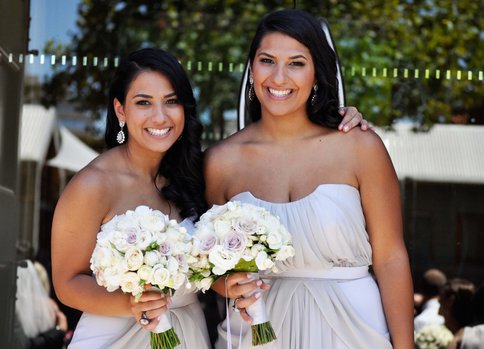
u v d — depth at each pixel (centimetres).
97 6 630
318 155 298
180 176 308
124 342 281
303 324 286
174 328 286
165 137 292
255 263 260
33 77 630
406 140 642
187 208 301
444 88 647
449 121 642
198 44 685
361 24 658
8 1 406
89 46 644
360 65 659
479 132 637
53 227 291
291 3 667
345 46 661
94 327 287
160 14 664
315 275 290
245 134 312
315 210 286
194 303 300
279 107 288
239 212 259
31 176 632
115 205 294
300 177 297
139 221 253
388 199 297
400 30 652
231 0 665
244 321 284
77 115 653
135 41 665
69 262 287
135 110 291
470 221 617
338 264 290
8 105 435
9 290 447
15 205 454
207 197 313
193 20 676
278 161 301
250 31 686
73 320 545
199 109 689
